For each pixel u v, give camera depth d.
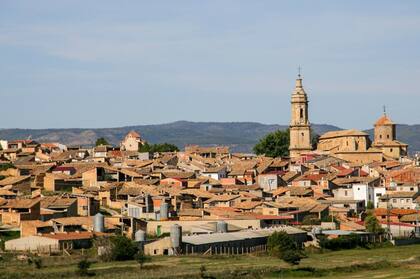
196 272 186.38
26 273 183.75
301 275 196.75
